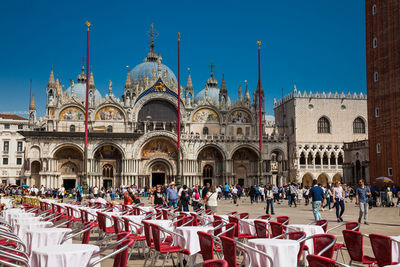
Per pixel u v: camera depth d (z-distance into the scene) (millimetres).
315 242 13992
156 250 16328
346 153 93875
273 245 12953
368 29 82438
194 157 95125
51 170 87000
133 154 91562
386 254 13297
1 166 121125
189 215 22328
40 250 11844
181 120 97188
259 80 71125
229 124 100750
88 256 11930
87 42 65500
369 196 50031
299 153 107938
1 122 122875
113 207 29297
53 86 93938
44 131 86562
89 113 92625
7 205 38625
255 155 99750
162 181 96750
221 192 83625
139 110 96000
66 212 30641
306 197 59031
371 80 81438
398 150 74438
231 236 16516
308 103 110312
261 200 70562
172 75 117500
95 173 89812
